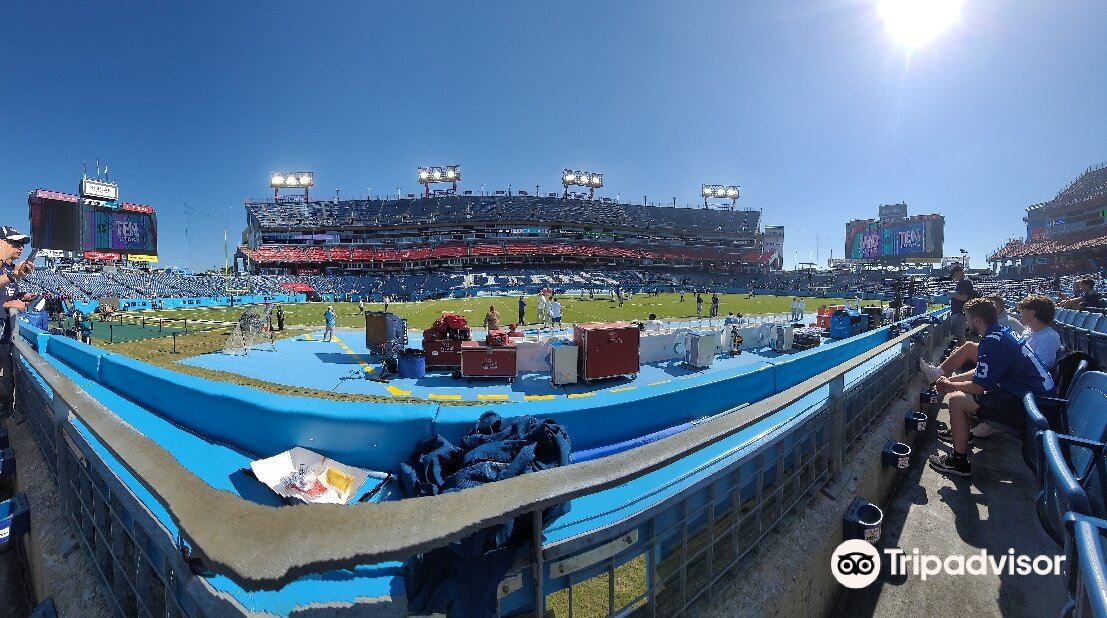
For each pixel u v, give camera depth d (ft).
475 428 8.81
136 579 6.61
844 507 10.77
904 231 274.77
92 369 16.85
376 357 43.01
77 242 204.54
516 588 5.16
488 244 312.09
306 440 9.40
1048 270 232.12
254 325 52.26
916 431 17.90
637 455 4.58
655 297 179.73
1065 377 13.17
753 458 8.52
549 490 3.92
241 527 3.17
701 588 7.37
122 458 4.41
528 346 34.68
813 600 9.06
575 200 339.16
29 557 12.31
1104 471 6.18
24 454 14.19
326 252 293.43
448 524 3.31
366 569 5.35
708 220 359.66
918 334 23.39
